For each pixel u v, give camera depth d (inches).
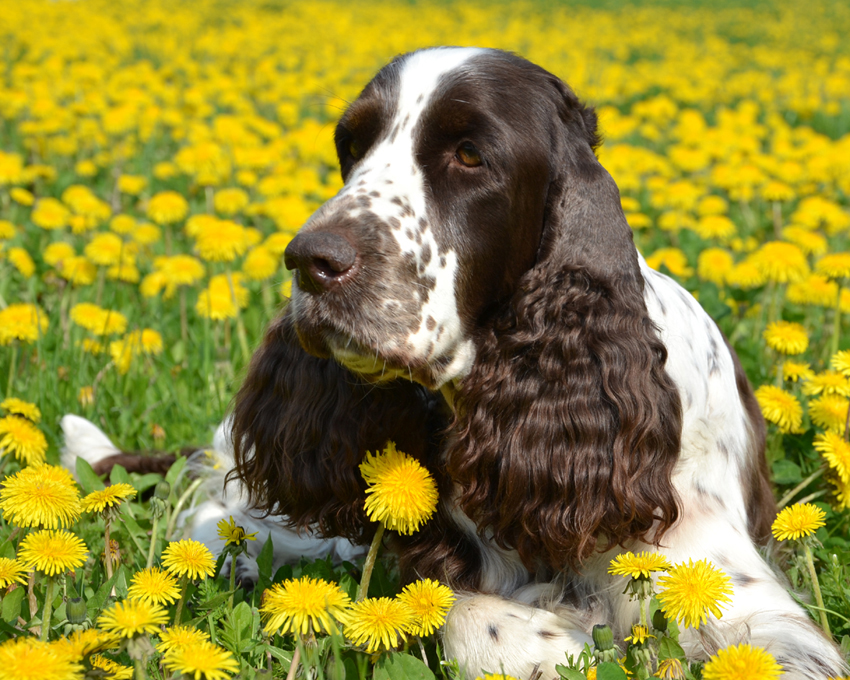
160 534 121.0
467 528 109.6
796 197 302.2
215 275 213.0
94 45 570.3
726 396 119.8
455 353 101.6
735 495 113.7
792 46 837.8
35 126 315.6
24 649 69.7
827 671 87.9
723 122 405.4
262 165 286.2
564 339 100.6
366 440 106.9
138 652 74.9
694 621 79.2
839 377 133.8
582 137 109.0
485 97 100.4
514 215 101.9
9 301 200.8
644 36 840.9
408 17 899.4
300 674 84.8
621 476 98.0
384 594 105.9
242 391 118.5
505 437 101.0
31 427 125.1
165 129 388.2
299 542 133.0
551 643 94.3
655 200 266.4
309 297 93.0
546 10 1079.0
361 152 107.5
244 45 644.7
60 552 86.7
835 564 104.8
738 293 193.8
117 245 204.2
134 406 163.9
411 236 96.0
